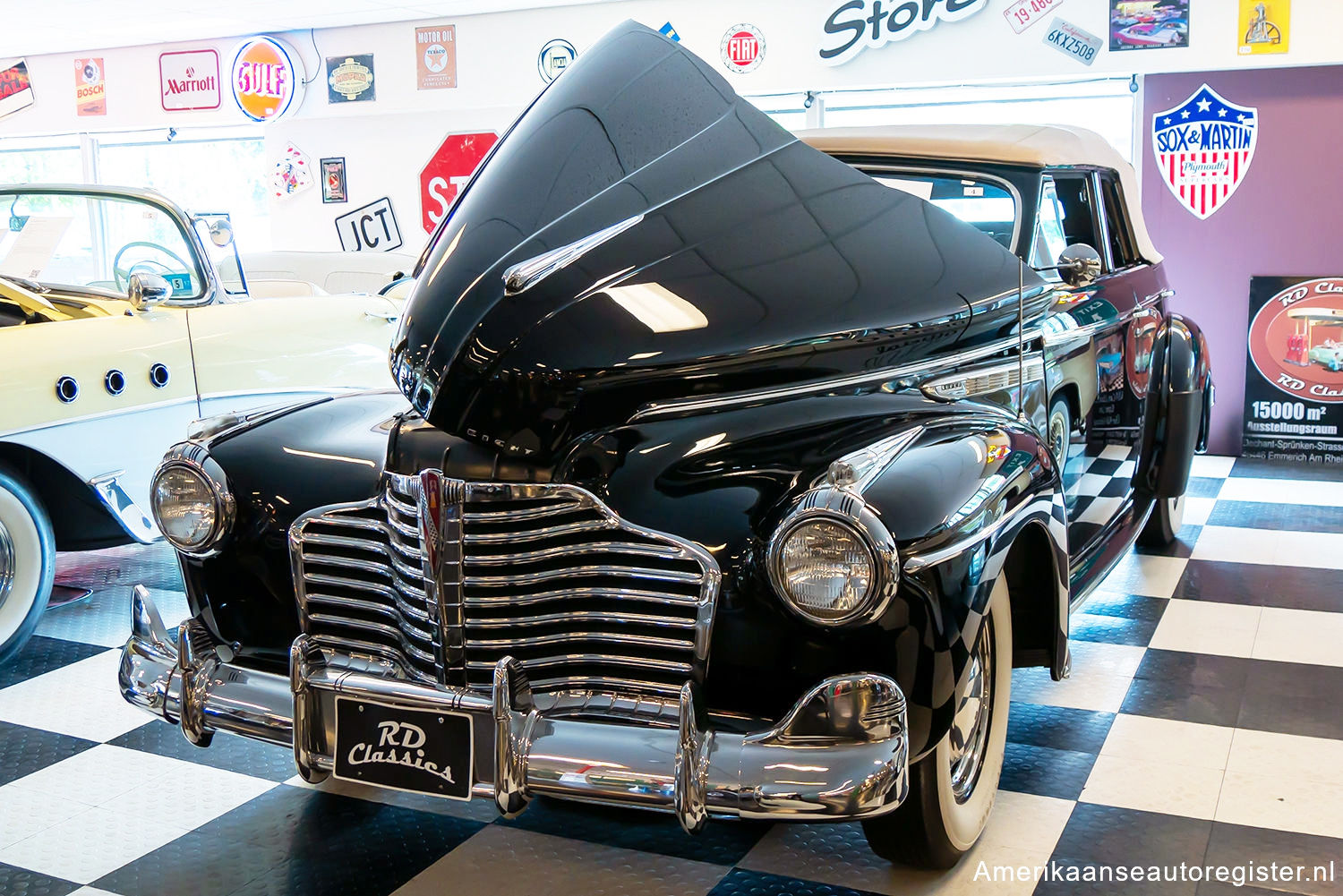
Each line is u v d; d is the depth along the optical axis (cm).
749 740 162
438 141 849
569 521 179
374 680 182
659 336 188
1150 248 371
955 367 222
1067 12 656
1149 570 397
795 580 160
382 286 581
